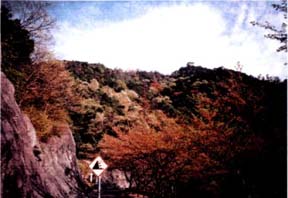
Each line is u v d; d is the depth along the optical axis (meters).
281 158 8.41
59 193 13.36
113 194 16.20
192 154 9.95
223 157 8.95
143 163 13.38
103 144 14.62
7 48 14.32
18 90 15.55
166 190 12.54
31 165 11.01
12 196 8.85
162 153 12.10
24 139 11.02
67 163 17.64
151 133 12.81
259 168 8.66
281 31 8.84
